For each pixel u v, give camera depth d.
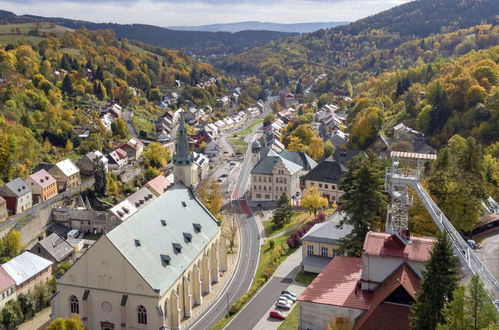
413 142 195.25
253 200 188.75
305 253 111.94
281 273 110.38
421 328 59.44
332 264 84.25
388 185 82.62
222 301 103.44
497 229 114.50
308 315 75.31
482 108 186.12
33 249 133.25
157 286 85.38
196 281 101.12
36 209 170.38
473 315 51.69
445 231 63.03
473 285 52.03
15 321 104.31
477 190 110.69
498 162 144.12
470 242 104.25
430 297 59.47
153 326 85.00
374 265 74.44
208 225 113.31
